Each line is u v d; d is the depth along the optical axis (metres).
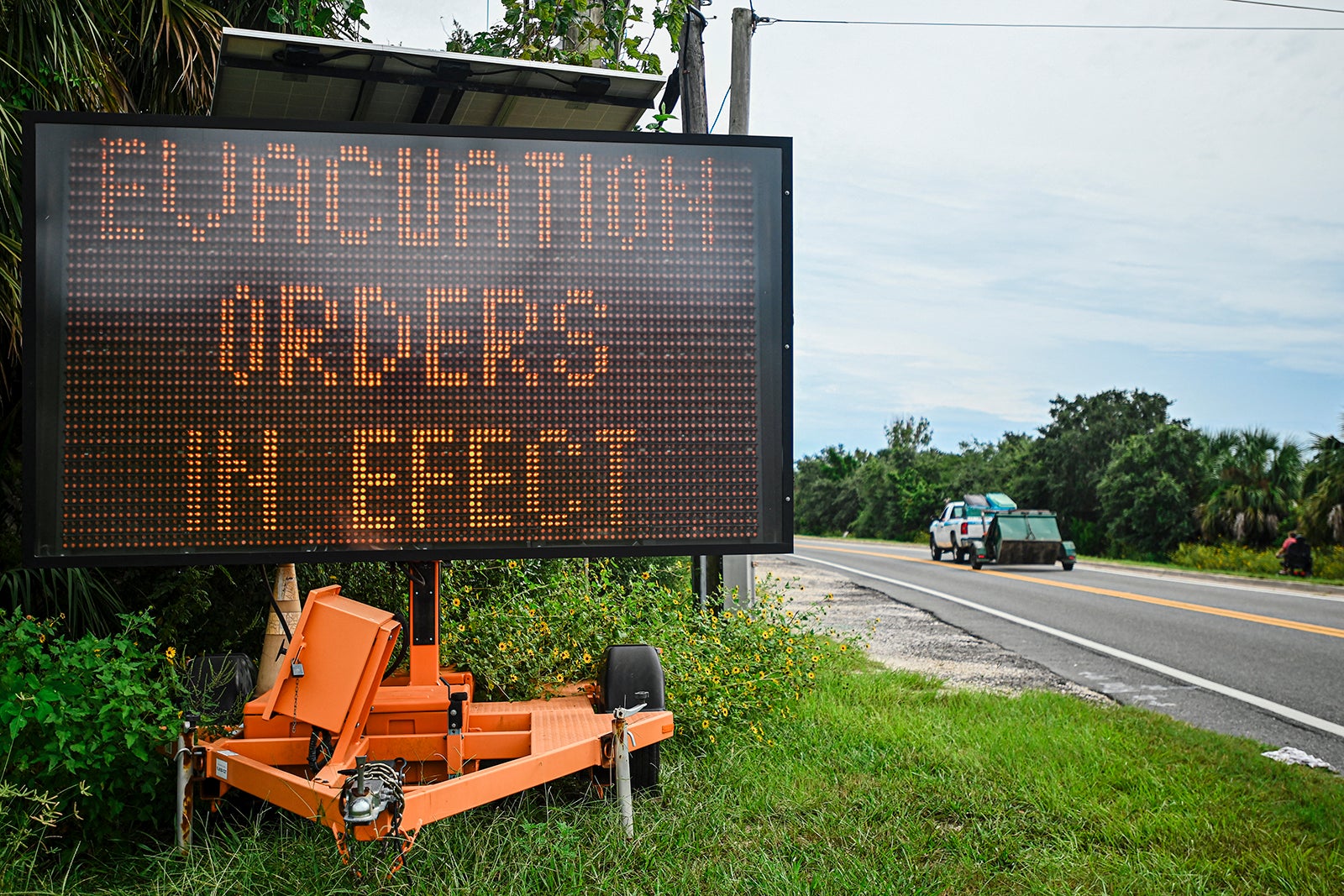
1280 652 10.55
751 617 7.22
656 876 3.62
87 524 3.84
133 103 6.14
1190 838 4.27
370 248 4.08
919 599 16.09
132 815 3.97
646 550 4.20
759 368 4.32
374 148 4.11
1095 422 46.44
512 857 3.63
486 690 5.54
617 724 4.05
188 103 6.27
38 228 3.88
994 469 51.91
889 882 3.64
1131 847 4.18
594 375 4.21
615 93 5.20
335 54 4.61
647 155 4.31
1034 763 5.32
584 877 3.53
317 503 3.99
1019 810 4.58
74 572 5.34
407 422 4.06
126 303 3.91
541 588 6.28
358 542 4.01
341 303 4.04
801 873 3.69
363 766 3.01
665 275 4.29
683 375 4.27
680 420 4.25
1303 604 15.73
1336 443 27.77
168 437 3.90
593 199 4.26
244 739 4.00
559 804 4.35
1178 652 10.52
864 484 62.50
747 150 4.39
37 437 3.83
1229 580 22.72
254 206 4.01
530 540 4.13
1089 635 11.77
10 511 5.61
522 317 4.17
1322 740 6.66
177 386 3.92
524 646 5.55
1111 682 8.74
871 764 5.23
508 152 4.20
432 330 4.10
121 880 3.59
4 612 4.09
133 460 3.88
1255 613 14.27
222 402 3.94
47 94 5.28
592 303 4.23
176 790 3.91
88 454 3.85
